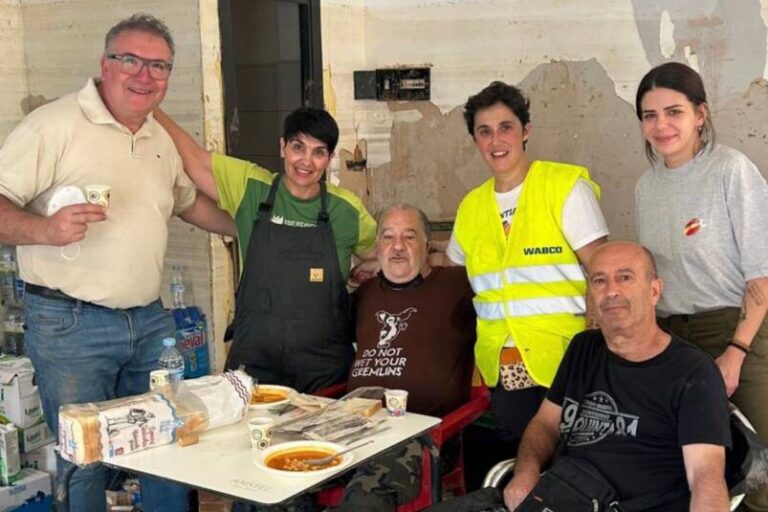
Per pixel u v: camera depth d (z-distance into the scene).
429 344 2.90
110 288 2.64
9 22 3.88
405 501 2.43
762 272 2.39
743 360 2.51
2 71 3.87
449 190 4.67
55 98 3.92
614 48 4.08
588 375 2.39
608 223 4.23
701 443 2.14
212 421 2.30
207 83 3.68
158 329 2.85
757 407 2.59
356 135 4.82
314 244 3.06
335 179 4.66
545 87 4.30
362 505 2.30
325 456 2.13
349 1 4.63
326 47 4.50
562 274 2.70
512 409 2.81
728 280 2.49
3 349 3.83
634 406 2.27
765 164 3.80
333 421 2.38
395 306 2.98
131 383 2.85
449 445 2.92
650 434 2.25
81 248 2.60
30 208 2.65
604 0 4.07
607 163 4.19
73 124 2.57
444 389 2.87
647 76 2.52
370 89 4.72
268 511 2.07
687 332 2.58
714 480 2.09
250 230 3.11
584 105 4.20
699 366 2.22
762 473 2.12
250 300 3.09
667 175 2.57
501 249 2.77
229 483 1.97
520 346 2.71
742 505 2.67
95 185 2.42
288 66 4.43
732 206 2.44
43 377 2.69
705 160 2.49
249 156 4.63
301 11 4.32
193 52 3.65
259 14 4.46
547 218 2.69
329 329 3.09
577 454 2.35
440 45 4.56
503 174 2.76
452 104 4.57
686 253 2.52
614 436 2.29
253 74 4.55
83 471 2.64
